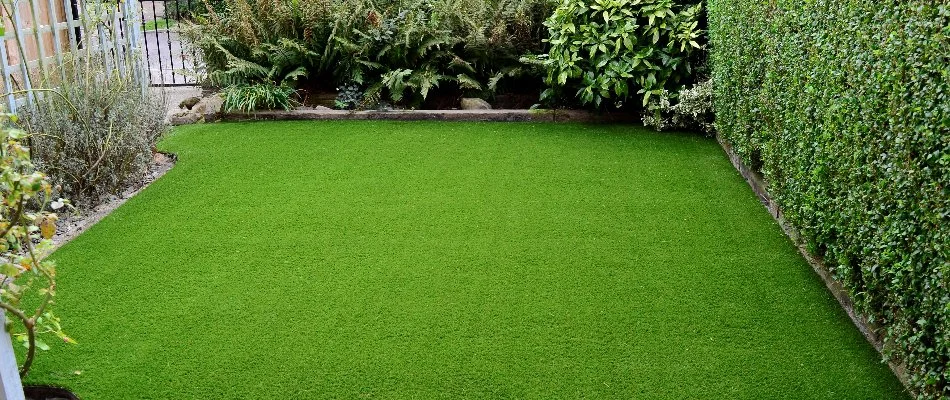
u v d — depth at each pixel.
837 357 2.86
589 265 3.61
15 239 2.41
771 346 2.93
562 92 6.43
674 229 4.05
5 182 2.14
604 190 4.64
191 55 7.45
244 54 6.88
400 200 4.43
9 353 2.10
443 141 5.66
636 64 5.95
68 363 2.76
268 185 4.68
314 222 4.10
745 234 3.98
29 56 4.89
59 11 5.03
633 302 3.25
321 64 6.90
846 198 3.03
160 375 2.71
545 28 6.85
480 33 6.59
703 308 3.21
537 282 3.43
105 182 4.46
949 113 2.22
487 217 4.19
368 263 3.61
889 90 2.63
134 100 4.84
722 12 5.21
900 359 2.76
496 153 5.37
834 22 3.16
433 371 2.75
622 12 5.99
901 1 2.55
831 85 3.16
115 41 5.16
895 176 2.58
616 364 2.80
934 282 2.31
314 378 2.70
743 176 4.92
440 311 3.16
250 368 2.75
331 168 5.01
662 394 2.63
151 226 4.03
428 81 6.55
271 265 3.58
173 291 3.32
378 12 6.88
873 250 2.78
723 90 5.24
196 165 5.05
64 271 3.49
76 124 4.34
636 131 6.00
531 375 2.73
